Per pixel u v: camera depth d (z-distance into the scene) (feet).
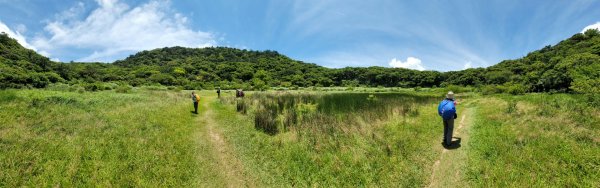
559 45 334.85
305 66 512.22
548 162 18.38
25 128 27.76
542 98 51.39
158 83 250.16
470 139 26.07
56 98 45.62
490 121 34.14
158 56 563.48
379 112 46.03
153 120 36.88
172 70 367.86
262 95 104.78
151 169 19.74
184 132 32.14
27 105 38.47
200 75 350.84
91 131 28.53
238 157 23.82
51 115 35.32
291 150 24.63
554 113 34.14
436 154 22.47
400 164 20.38
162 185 17.57
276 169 21.03
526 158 19.33
